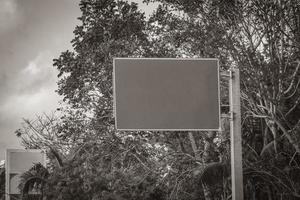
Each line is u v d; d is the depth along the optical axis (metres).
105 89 30.05
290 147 24.95
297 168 23.92
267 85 24.27
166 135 29.45
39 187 29.70
